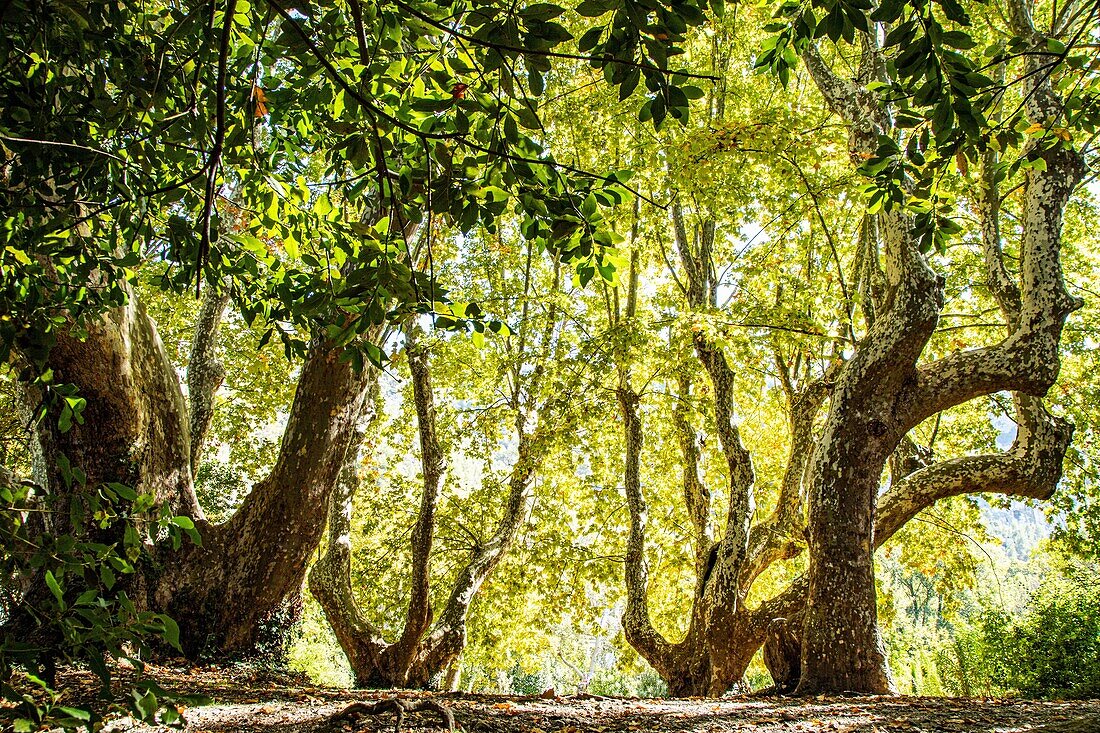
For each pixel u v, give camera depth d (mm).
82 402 2777
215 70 3449
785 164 9977
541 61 2344
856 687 8016
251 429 17016
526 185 2727
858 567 8352
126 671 2727
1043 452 9992
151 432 8609
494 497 16734
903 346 8711
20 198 3221
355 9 2441
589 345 12586
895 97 3494
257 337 15406
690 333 12719
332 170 3807
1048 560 19000
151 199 3801
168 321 16141
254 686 6953
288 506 9180
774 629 10711
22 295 3346
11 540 1950
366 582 16156
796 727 5504
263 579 9023
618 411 15211
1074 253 15062
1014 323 10062
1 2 1680
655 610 18594
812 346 13250
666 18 2193
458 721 5055
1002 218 14391
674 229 14617
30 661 1825
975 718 5922
